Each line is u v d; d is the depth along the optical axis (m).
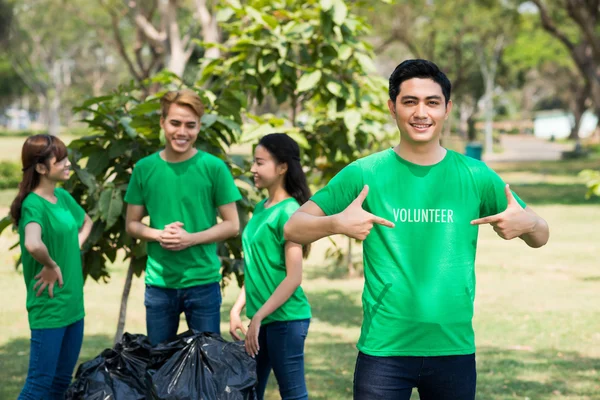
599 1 25.78
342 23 6.70
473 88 59.88
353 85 7.22
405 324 2.93
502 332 8.02
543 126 107.81
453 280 2.95
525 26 41.16
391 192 2.98
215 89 6.75
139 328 8.19
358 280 11.30
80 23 46.16
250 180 5.74
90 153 5.50
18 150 52.00
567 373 6.46
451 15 37.84
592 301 9.65
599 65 34.78
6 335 7.86
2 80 68.62
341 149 7.51
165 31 18.25
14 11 39.34
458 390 2.97
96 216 5.27
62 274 4.51
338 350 7.27
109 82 67.38
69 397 3.95
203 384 3.65
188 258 4.66
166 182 4.68
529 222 2.90
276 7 7.23
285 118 7.31
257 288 4.34
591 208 21.36
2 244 14.55
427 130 2.93
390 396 2.96
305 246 4.37
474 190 3.00
